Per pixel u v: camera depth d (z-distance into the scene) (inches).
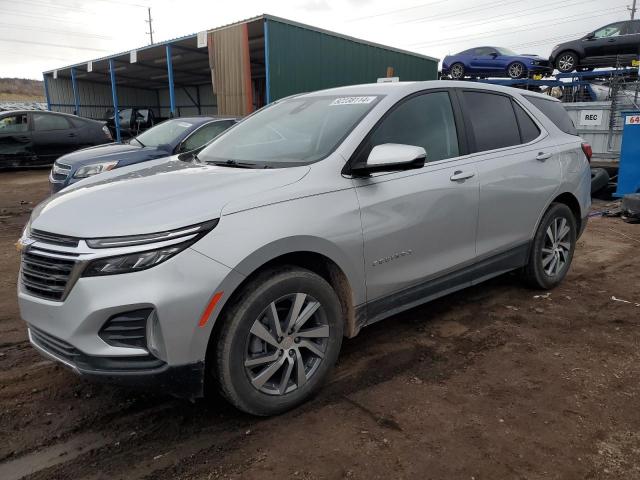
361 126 126.8
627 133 350.9
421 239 133.4
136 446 101.3
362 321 125.4
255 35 592.1
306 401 115.9
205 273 94.5
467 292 188.4
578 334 151.9
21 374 129.4
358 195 119.4
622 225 312.0
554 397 117.6
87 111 1039.0
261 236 101.1
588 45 672.4
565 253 190.7
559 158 179.2
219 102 581.3
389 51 659.4
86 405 116.0
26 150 510.9
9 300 181.0
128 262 92.0
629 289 192.1
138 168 144.6
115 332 93.7
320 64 557.0
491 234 156.2
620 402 115.6
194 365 96.3
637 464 95.2
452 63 751.1
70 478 92.4
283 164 123.6
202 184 111.7
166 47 665.0
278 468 94.1
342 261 115.9
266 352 106.7
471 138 152.9
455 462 95.4
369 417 110.0
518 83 695.1
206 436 104.2
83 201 109.0
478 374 128.5
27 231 108.8
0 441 102.8
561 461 95.8
